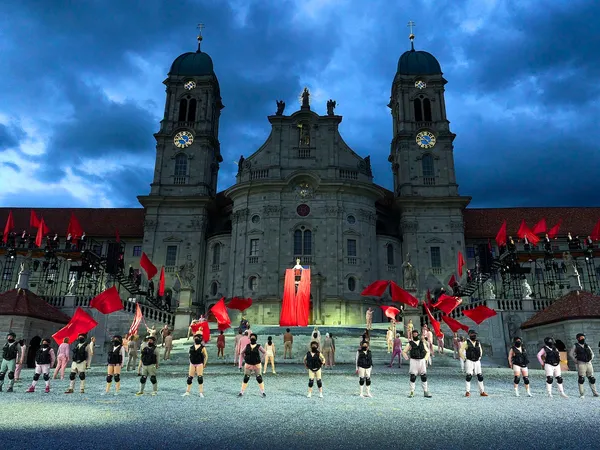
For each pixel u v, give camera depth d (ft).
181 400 46.50
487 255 123.95
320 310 162.09
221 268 178.50
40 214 196.65
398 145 196.24
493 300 109.40
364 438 30.53
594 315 88.48
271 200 175.52
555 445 28.89
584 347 51.80
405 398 48.60
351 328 128.88
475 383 62.75
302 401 45.96
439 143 193.88
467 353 51.06
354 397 48.98
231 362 88.79
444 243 179.32
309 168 181.27
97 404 44.06
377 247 179.93
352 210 176.35
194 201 185.16
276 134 185.98
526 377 51.75
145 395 50.01
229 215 195.52
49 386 55.26
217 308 95.71
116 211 203.00
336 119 186.70
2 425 34.45
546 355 52.16
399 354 83.41
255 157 185.88
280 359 92.48
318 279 164.35
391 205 198.49
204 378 66.08
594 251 126.52
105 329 109.40
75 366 52.54
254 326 139.03
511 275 132.67
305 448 28.04
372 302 168.14
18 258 165.17
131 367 82.99
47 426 34.17
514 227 187.73
